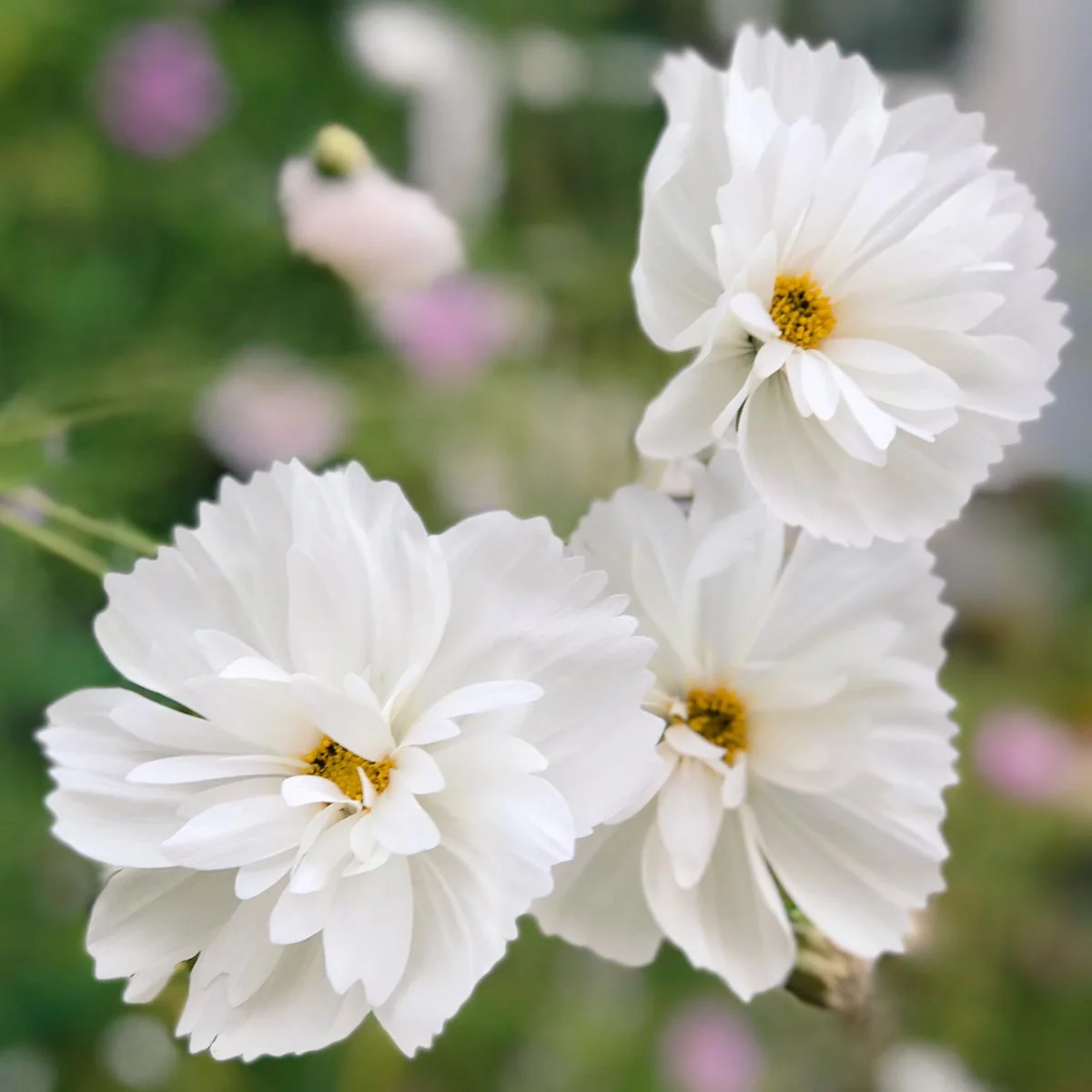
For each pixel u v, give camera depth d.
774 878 0.40
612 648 0.36
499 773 0.36
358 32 0.69
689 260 0.38
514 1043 0.61
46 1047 0.54
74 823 0.36
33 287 0.64
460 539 0.36
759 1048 0.62
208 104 0.68
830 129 0.39
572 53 0.75
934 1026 0.65
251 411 0.55
